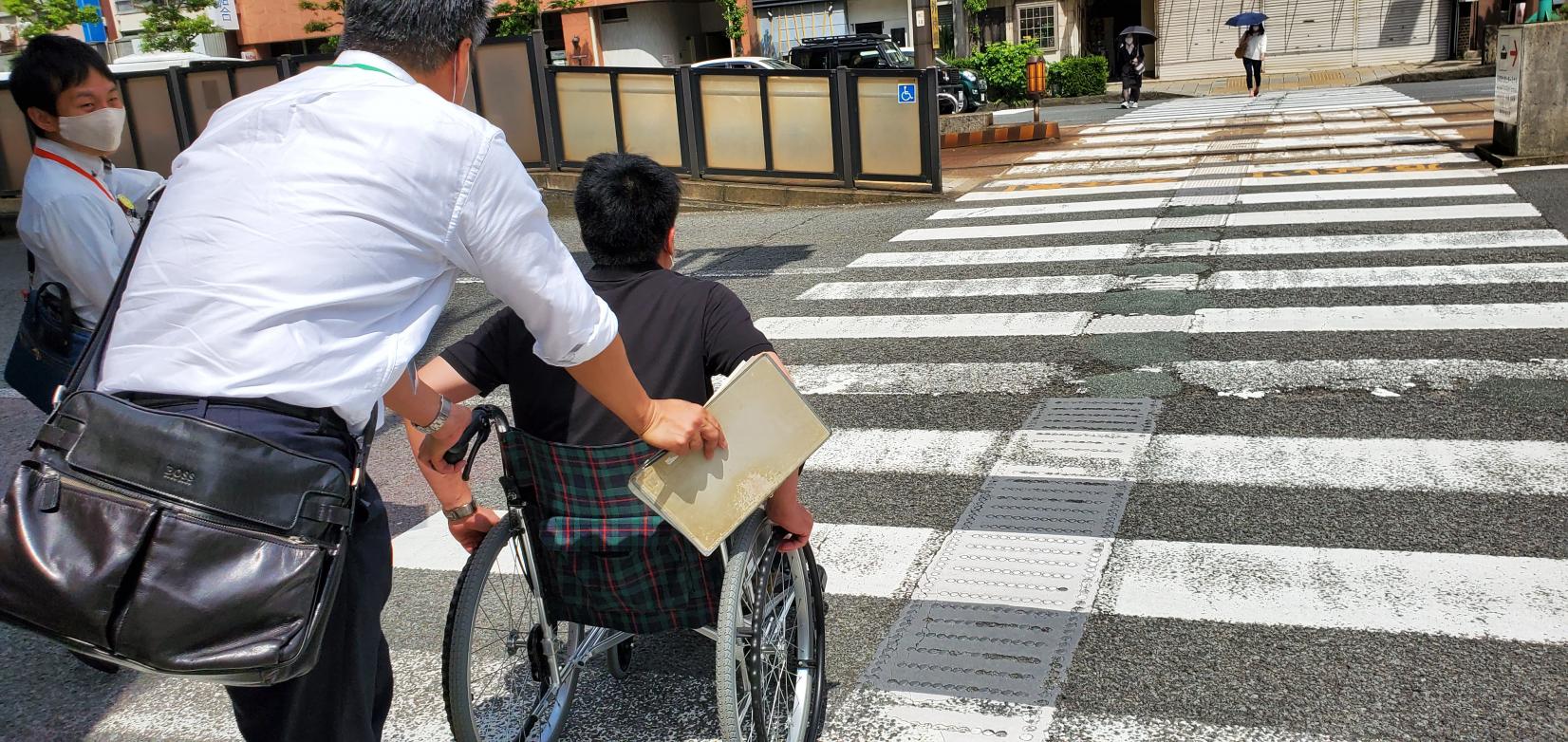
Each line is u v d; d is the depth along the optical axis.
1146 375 5.68
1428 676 2.98
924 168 11.81
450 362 2.53
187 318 1.77
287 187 1.79
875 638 3.41
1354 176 10.96
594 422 2.43
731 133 12.58
